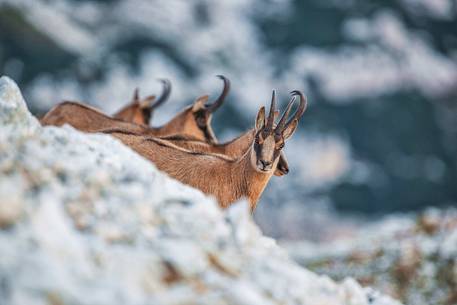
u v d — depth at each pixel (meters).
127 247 16.56
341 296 19.11
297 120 30.77
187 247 16.81
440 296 51.69
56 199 17.00
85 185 18.12
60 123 43.38
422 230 62.94
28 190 17.16
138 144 30.33
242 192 30.06
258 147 29.41
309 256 61.78
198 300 15.45
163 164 29.78
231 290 16.02
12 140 18.89
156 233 17.55
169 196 19.03
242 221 18.97
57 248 15.29
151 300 14.89
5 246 14.75
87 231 16.75
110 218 17.36
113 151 21.34
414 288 53.00
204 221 18.52
